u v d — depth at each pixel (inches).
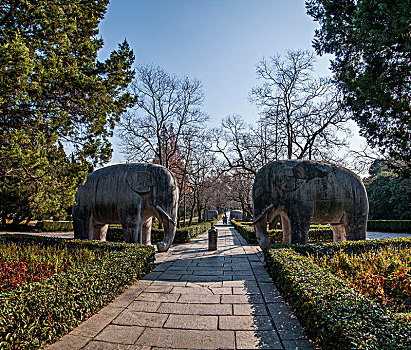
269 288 235.3
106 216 360.5
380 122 330.3
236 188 903.1
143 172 352.2
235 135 783.7
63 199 314.5
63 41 281.4
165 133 733.3
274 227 762.8
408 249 310.2
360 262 252.4
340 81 370.0
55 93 264.7
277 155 760.3
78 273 189.0
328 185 338.3
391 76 290.8
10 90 225.6
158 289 235.3
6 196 484.4
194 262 349.7
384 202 998.4
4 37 254.5
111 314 182.2
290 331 156.2
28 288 155.8
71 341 146.5
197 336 152.2
